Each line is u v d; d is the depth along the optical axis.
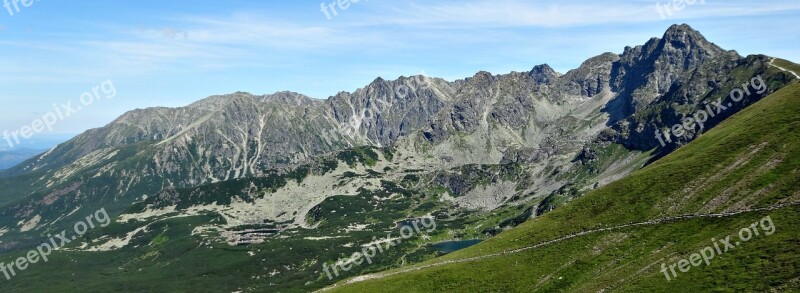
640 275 123.56
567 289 132.38
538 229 182.25
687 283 111.00
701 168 165.50
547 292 135.00
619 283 123.38
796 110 170.75
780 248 107.94
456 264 172.75
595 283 128.62
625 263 133.62
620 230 153.38
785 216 119.88
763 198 132.88
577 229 168.12
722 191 146.12
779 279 96.88
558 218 185.38
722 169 157.62
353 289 171.12
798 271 96.25
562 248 157.75
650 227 147.38
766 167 145.75
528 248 168.50
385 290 163.38
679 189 159.62
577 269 141.25
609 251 143.88
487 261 167.62
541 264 151.88
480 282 152.38
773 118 174.75
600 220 166.62
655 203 159.38
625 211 164.62
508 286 145.00
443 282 159.25
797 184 130.38
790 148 148.12
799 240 107.31
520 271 152.00
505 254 170.00
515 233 189.25
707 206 143.50
